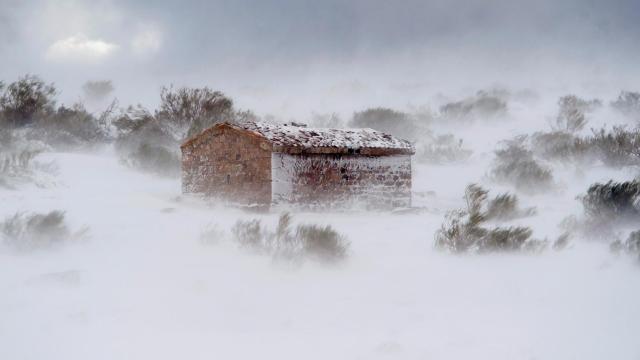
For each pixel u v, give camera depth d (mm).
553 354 7336
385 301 9922
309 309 9453
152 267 11789
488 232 14477
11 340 7746
